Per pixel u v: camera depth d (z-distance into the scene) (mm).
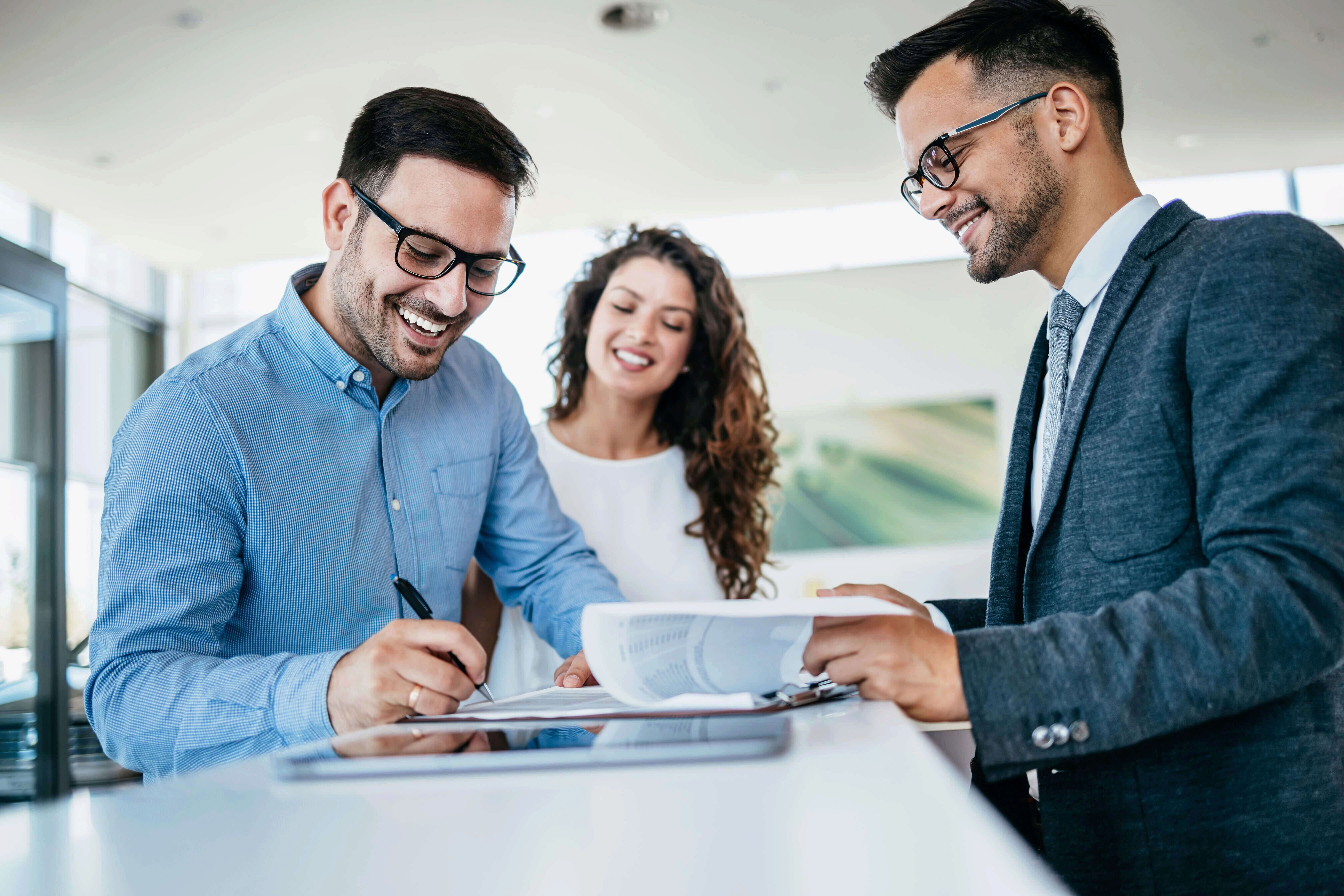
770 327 6410
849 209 6371
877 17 4000
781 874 290
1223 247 851
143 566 1076
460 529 1371
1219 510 770
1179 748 804
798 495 6293
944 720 702
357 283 1166
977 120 1032
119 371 6309
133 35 3908
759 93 4633
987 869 277
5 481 3521
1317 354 765
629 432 2111
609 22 3984
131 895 305
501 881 303
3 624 3469
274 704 875
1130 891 813
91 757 4230
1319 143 5465
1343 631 711
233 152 4961
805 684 881
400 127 1137
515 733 630
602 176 5570
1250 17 4105
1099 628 717
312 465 1217
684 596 2031
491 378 1502
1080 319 1005
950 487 6211
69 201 5496
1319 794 777
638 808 385
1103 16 4066
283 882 316
